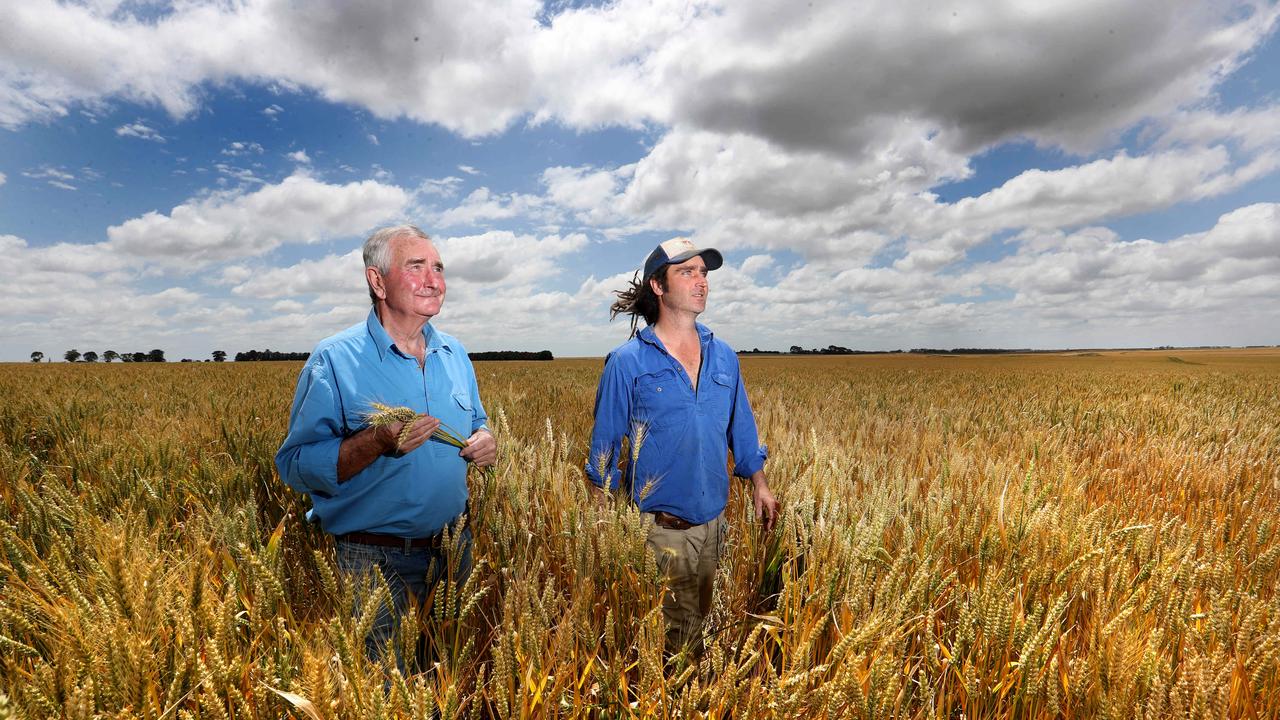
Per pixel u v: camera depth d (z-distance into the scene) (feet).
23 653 5.03
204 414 20.67
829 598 6.37
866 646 5.27
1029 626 5.81
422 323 7.09
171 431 15.35
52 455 16.38
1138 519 11.05
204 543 5.83
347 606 5.04
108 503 9.73
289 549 8.77
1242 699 5.74
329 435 6.59
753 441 9.30
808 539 8.05
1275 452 18.99
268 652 4.91
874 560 6.88
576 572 6.98
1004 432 22.08
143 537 6.41
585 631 5.66
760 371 90.27
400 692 4.24
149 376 57.82
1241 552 8.61
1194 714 4.58
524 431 18.80
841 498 9.45
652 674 5.01
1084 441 21.72
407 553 7.09
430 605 6.45
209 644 4.34
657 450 8.14
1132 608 5.55
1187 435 22.29
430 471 6.87
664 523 8.17
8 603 5.29
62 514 7.55
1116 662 5.23
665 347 8.32
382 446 6.12
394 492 6.68
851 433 20.90
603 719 5.11
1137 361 177.58
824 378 67.15
